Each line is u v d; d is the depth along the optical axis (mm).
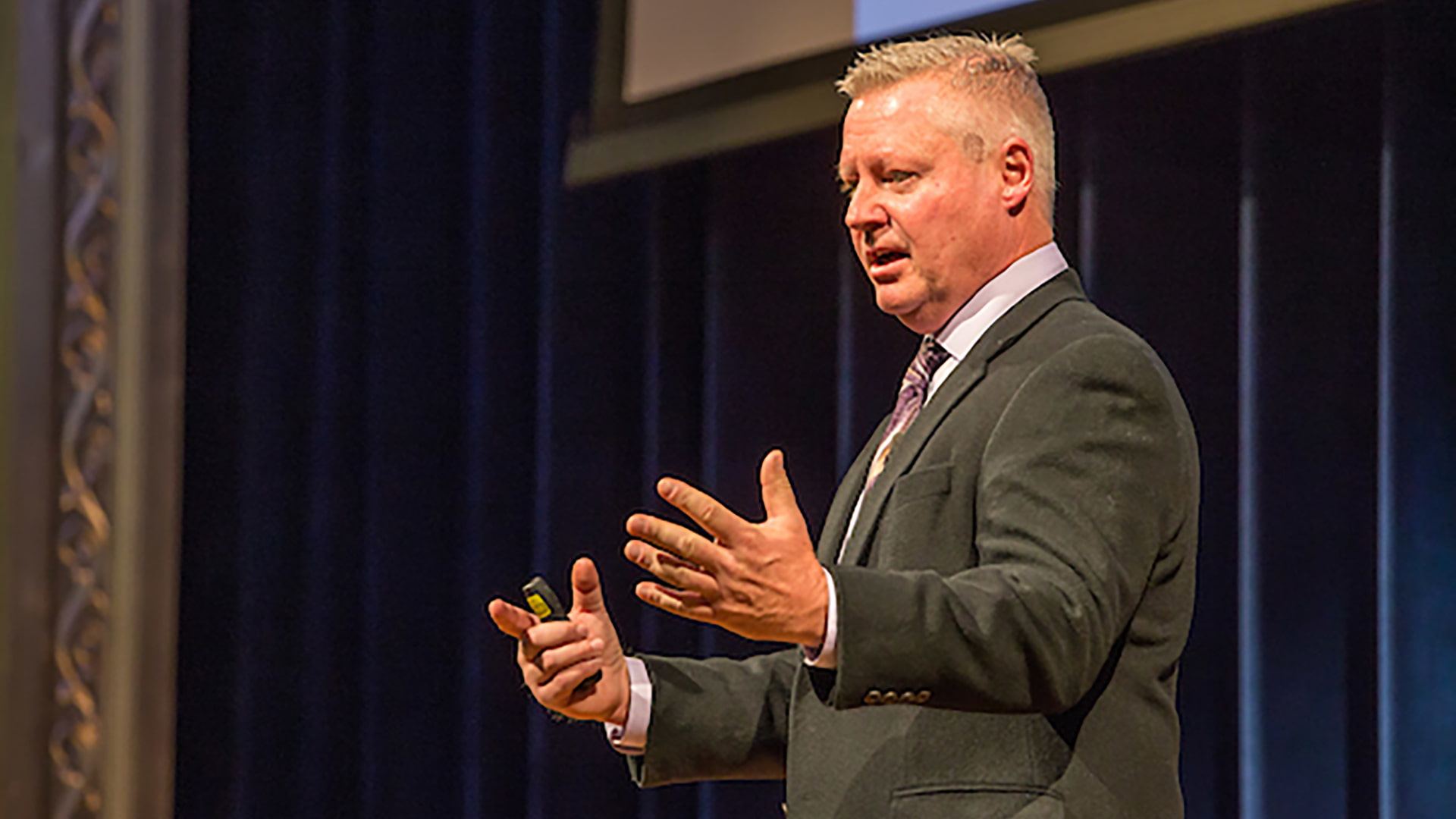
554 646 4414
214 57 9109
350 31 9258
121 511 8789
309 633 8945
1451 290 6293
